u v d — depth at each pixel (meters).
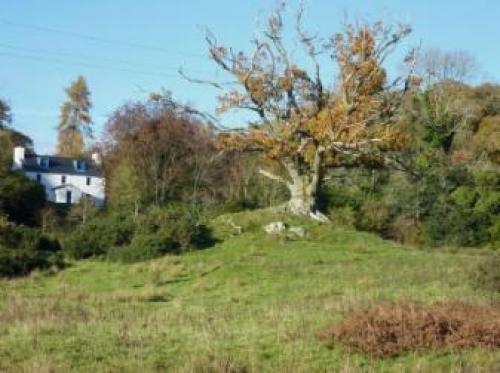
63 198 89.31
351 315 15.41
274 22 37.72
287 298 21.98
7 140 75.69
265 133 38.53
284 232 34.91
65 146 104.62
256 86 37.97
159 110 58.66
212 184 57.62
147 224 33.84
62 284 27.36
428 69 67.56
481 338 13.87
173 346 14.05
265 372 12.49
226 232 35.06
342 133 37.19
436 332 14.01
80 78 106.50
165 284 26.61
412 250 34.12
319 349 13.86
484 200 52.34
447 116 64.88
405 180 54.00
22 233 33.34
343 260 30.27
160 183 56.34
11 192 54.56
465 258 30.33
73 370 12.27
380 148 38.03
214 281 26.45
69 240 33.56
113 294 23.61
